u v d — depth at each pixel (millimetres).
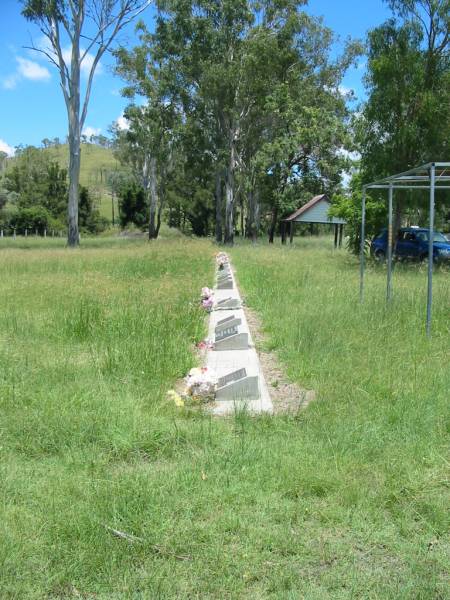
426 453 4242
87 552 3094
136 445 4398
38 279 13922
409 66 18844
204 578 2963
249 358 7250
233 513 3498
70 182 35031
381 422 4793
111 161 151125
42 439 4520
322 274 15148
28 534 3244
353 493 3684
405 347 7160
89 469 4047
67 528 3287
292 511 3533
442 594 2879
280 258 21391
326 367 6434
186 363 6656
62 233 60188
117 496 3605
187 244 32156
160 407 5250
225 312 10453
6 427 4688
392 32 19422
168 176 57562
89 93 34625
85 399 5250
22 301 10578
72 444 4422
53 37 34031
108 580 2916
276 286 12484
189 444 4496
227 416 5258
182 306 9516
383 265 18922
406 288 11766
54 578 2918
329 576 2982
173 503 3576
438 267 18188
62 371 6156
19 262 18734
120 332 7836
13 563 2998
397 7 19125
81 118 34719
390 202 10273
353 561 3119
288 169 39406
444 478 3932
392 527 3424
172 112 41219
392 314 8828
